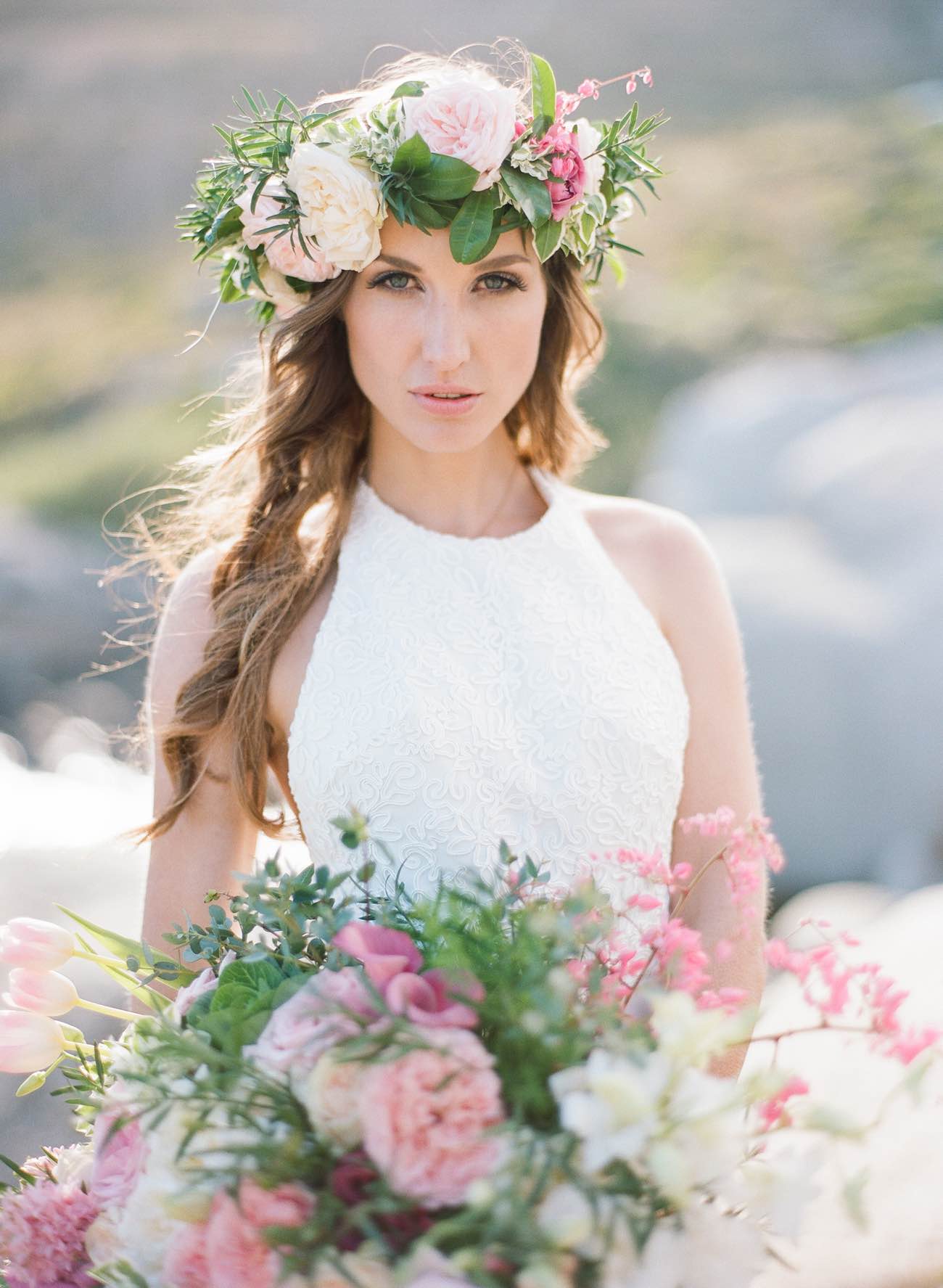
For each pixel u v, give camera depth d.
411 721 1.84
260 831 2.03
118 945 1.49
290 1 21.56
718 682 2.05
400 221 1.78
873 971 1.18
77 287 16.47
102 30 21.03
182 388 13.38
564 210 1.83
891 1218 1.61
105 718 7.76
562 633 1.93
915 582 6.12
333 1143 1.10
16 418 13.70
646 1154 1.05
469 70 1.96
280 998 1.26
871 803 5.82
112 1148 1.29
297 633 1.98
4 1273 1.30
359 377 1.93
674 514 2.15
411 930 1.30
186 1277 1.14
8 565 9.12
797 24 21.84
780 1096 1.13
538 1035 1.10
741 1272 1.10
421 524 2.03
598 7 21.78
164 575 2.26
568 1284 1.06
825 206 15.59
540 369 2.14
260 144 1.90
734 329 13.24
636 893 1.90
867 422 7.72
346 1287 1.07
